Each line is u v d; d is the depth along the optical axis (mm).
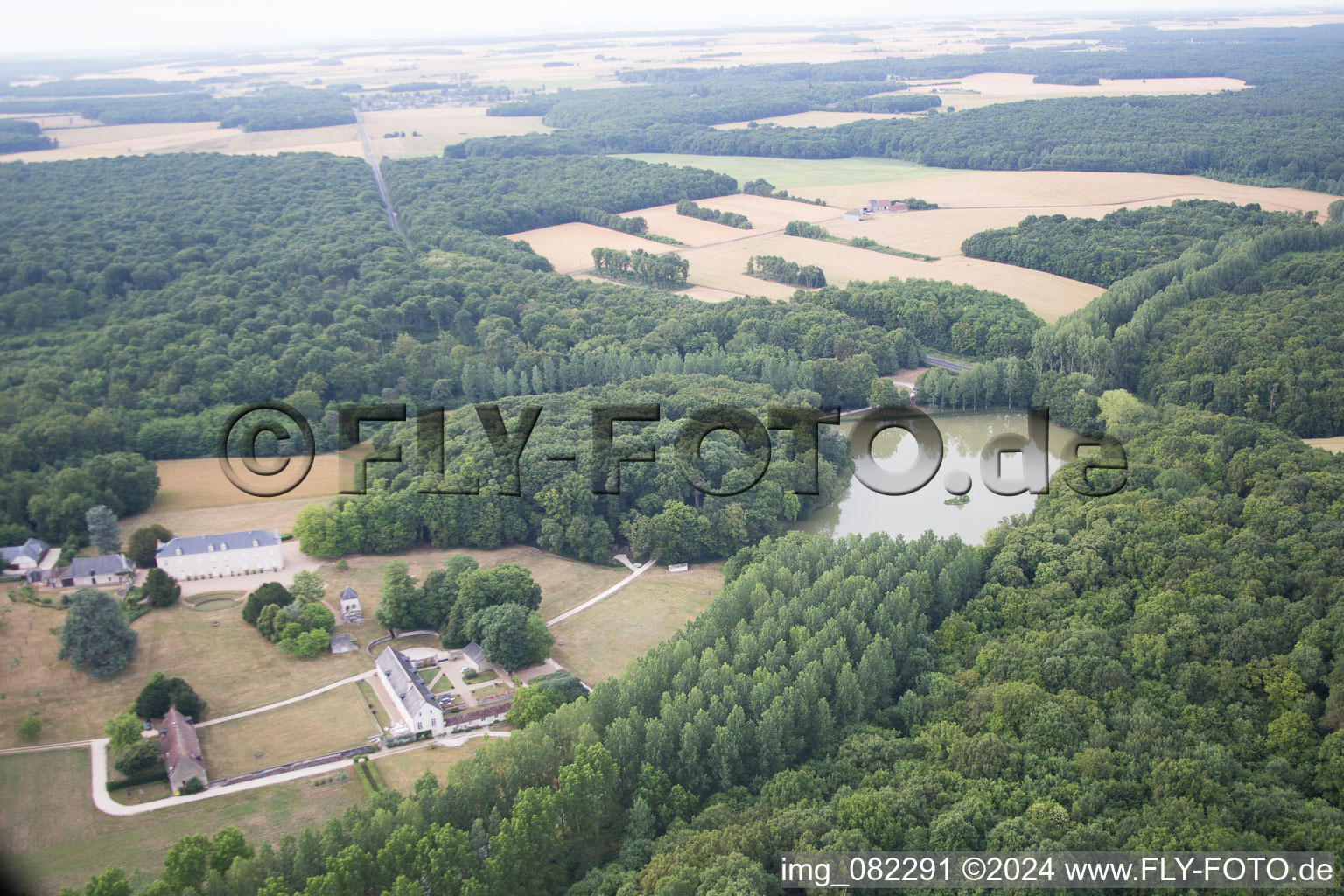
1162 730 164250
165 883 136500
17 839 161375
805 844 145875
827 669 184875
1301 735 158875
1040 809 148375
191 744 180750
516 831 148500
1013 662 184250
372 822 147125
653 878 142625
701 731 169875
